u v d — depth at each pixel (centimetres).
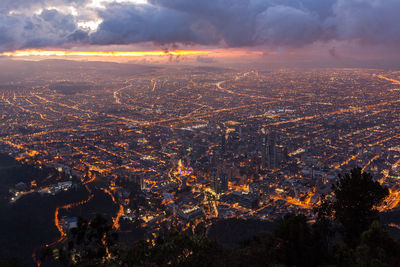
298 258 4103
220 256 4147
